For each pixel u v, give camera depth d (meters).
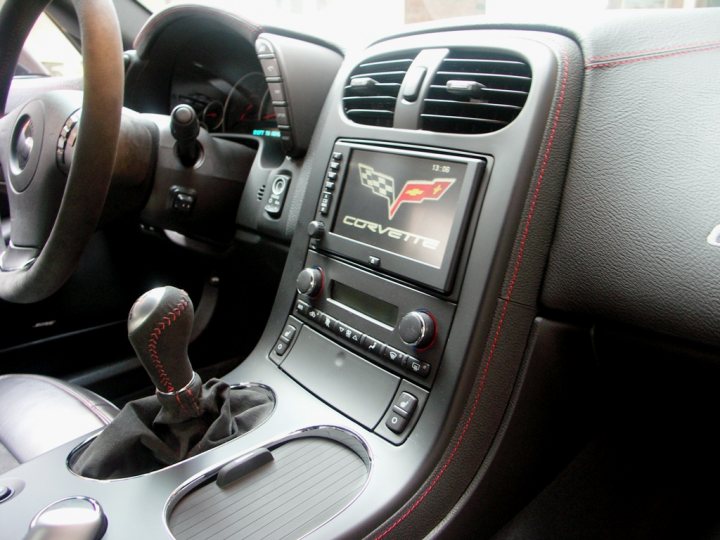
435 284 0.76
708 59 0.69
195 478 0.69
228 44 1.42
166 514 0.65
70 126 0.99
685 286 0.67
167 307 0.67
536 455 0.87
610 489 0.97
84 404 0.92
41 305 1.34
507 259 0.73
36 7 1.00
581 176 0.74
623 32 0.74
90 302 1.44
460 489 0.76
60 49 1.87
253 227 1.28
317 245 0.95
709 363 0.73
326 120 1.03
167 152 1.25
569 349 0.82
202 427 0.77
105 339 1.48
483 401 0.75
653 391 0.91
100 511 0.60
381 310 0.84
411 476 0.72
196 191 1.29
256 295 1.43
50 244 0.88
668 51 0.71
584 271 0.74
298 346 0.95
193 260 1.49
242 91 1.48
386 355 0.81
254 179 1.30
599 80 0.74
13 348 1.32
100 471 0.69
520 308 0.75
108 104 0.81
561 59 0.74
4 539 0.59
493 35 0.82
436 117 0.82
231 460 0.73
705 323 0.66
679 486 0.97
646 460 1.01
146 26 1.43
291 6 1.39
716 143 0.66
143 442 0.71
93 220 0.87
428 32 0.92
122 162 1.17
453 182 0.77
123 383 1.46
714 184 0.66
